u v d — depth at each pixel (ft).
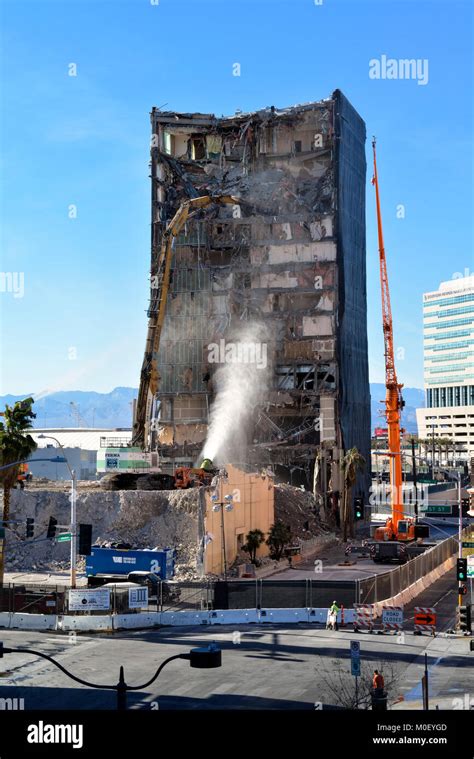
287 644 160.25
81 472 519.19
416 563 230.89
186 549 246.27
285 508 340.80
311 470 449.89
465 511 484.33
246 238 470.39
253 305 464.65
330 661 145.18
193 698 121.19
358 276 489.67
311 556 309.83
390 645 159.94
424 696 106.22
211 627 179.63
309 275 459.73
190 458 458.50
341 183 463.83
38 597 186.50
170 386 468.75
